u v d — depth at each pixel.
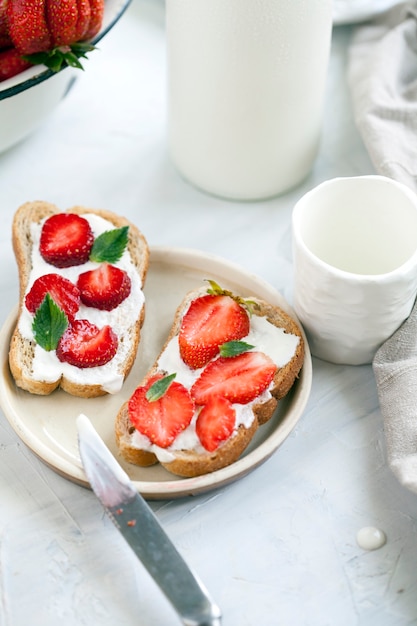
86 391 0.81
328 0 0.83
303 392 0.80
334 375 0.85
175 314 0.85
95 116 1.00
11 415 0.79
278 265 0.90
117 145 0.98
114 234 0.85
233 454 0.77
